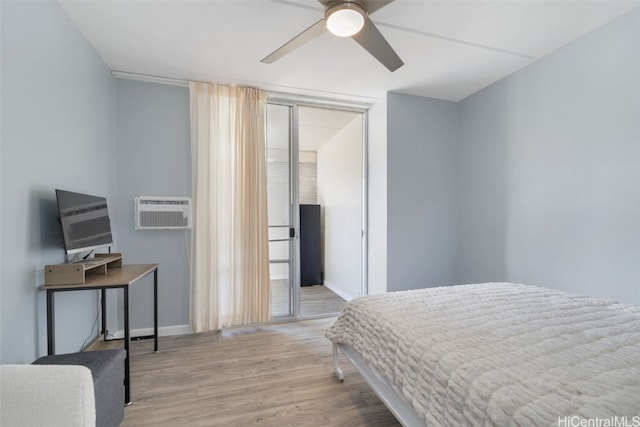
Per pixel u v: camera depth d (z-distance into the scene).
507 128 2.82
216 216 2.85
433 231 3.35
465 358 1.05
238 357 2.36
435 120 3.36
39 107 1.62
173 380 2.01
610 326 1.31
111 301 2.59
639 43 1.87
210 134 2.84
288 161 3.32
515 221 2.74
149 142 2.78
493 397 0.85
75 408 0.90
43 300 1.65
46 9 1.67
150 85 2.79
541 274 2.50
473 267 3.23
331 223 4.76
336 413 1.67
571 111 2.27
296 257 3.31
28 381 0.89
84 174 2.12
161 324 2.79
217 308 2.84
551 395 0.81
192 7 1.86
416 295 1.87
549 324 1.34
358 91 3.16
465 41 2.26
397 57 1.87
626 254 1.94
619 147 1.98
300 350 2.50
